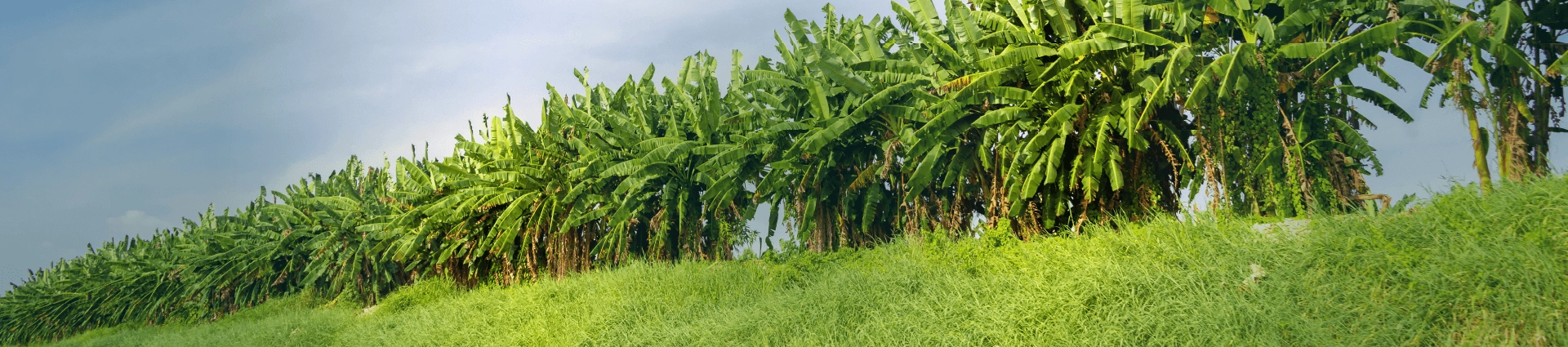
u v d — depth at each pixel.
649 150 17.88
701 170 17.06
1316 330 5.16
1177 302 5.90
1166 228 7.50
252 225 34.53
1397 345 4.89
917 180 13.88
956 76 13.30
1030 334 6.33
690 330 9.25
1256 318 5.42
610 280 12.87
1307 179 11.86
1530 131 10.84
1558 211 5.27
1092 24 12.00
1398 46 11.66
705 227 19.84
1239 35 12.74
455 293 19.98
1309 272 5.80
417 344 12.45
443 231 23.02
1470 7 10.66
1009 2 12.75
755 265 12.11
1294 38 12.91
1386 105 13.88
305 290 29.52
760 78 16.73
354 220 26.95
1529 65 10.32
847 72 14.91
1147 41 10.92
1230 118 11.61
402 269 29.38
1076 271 6.93
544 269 19.97
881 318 7.68
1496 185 6.20
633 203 18.44
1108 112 11.48
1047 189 12.01
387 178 30.12
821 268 11.01
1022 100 11.90
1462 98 10.54
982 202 15.06
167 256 41.75
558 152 20.42
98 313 42.75
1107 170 11.36
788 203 17.69
